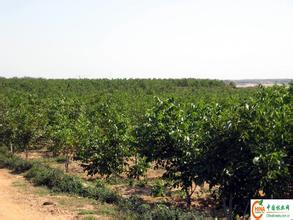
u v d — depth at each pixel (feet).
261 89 61.98
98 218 46.29
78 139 76.74
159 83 269.23
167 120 49.55
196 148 44.27
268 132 37.04
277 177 37.11
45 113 107.34
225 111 42.50
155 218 43.47
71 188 61.98
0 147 102.78
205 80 291.17
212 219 42.45
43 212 50.78
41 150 111.65
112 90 220.23
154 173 79.71
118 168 67.15
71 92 192.54
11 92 174.19
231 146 38.40
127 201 51.83
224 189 41.16
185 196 60.85
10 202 56.49
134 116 98.12
